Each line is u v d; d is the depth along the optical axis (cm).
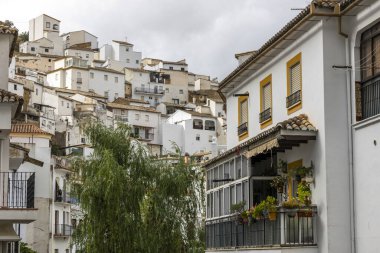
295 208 2070
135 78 15000
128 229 2642
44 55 14625
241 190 2522
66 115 10900
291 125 2094
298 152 2236
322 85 2053
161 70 15538
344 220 2000
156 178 2842
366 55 2005
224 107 3572
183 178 2875
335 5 2022
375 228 1884
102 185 2656
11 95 2211
